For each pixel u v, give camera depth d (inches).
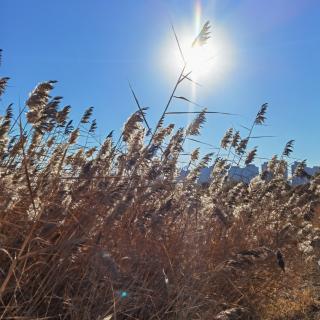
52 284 68.0
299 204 148.6
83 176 83.3
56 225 68.4
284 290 122.6
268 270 108.1
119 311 69.7
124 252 78.3
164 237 88.5
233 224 117.0
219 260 97.7
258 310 102.7
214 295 92.7
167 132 105.0
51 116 72.7
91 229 73.7
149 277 82.6
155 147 91.7
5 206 66.0
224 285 98.7
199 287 84.0
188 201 106.3
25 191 70.8
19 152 80.4
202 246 99.0
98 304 70.2
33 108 72.0
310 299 118.3
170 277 85.0
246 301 101.4
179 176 116.8
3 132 79.4
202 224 107.7
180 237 96.1
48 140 93.6
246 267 83.0
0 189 68.4
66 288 69.2
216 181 132.7
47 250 67.7
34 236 66.0
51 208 71.7
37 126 73.5
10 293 64.9
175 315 76.2
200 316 79.0
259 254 80.6
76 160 96.0
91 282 69.7
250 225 124.0
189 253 93.6
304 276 140.2
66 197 76.1
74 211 74.2
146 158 91.4
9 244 65.9
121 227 81.7
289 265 123.2
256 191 138.2
